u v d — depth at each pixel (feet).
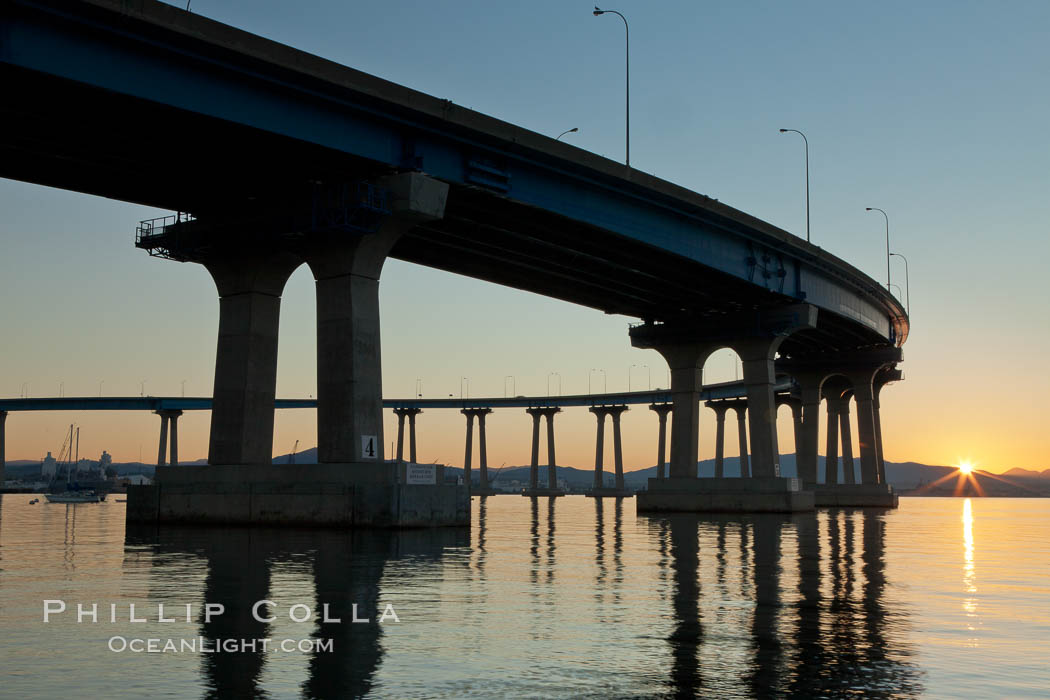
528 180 214.90
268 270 200.75
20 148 175.83
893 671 44.83
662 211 257.96
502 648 49.62
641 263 275.18
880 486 457.68
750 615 62.34
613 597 71.15
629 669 44.68
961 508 499.51
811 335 415.03
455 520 181.37
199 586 74.95
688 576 87.92
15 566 92.48
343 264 185.68
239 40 154.30
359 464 173.99
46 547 121.39
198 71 154.92
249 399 196.54
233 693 39.37
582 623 58.23
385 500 167.43
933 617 62.95
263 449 197.77
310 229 184.55
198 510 191.42
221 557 104.06
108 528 182.60
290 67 160.97
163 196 205.46
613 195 240.32
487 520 245.24
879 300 411.75
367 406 182.91
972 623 60.59
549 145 212.02
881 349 458.09
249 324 198.49
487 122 196.95
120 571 87.20
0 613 60.54
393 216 184.55
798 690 40.70
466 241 252.21
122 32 143.74
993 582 87.35
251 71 158.81
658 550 123.85
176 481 196.54
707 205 265.75
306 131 169.17
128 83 146.72
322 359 185.78
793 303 325.21
